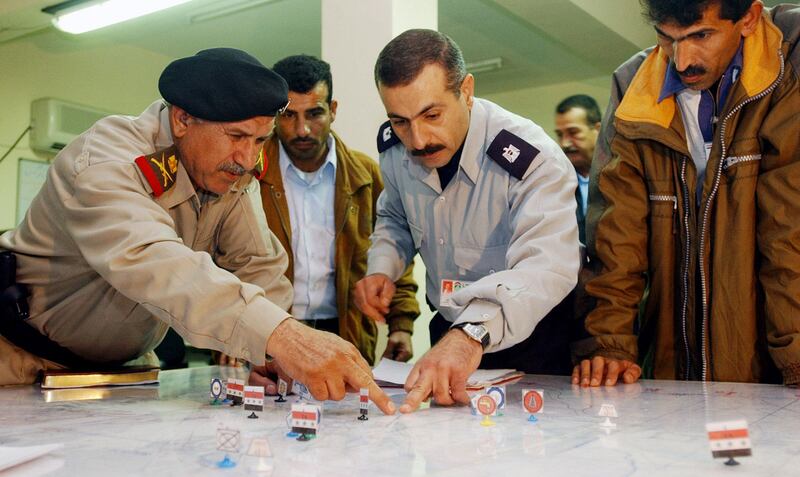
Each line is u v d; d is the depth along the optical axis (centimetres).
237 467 82
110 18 482
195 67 146
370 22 302
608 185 189
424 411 127
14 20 498
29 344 168
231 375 194
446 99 168
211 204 166
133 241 131
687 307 182
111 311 163
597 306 186
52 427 109
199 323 127
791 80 163
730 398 140
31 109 574
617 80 194
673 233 184
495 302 150
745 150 169
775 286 164
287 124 252
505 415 121
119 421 115
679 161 180
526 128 186
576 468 80
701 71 163
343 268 262
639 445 93
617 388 159
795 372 156
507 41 609
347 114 307
